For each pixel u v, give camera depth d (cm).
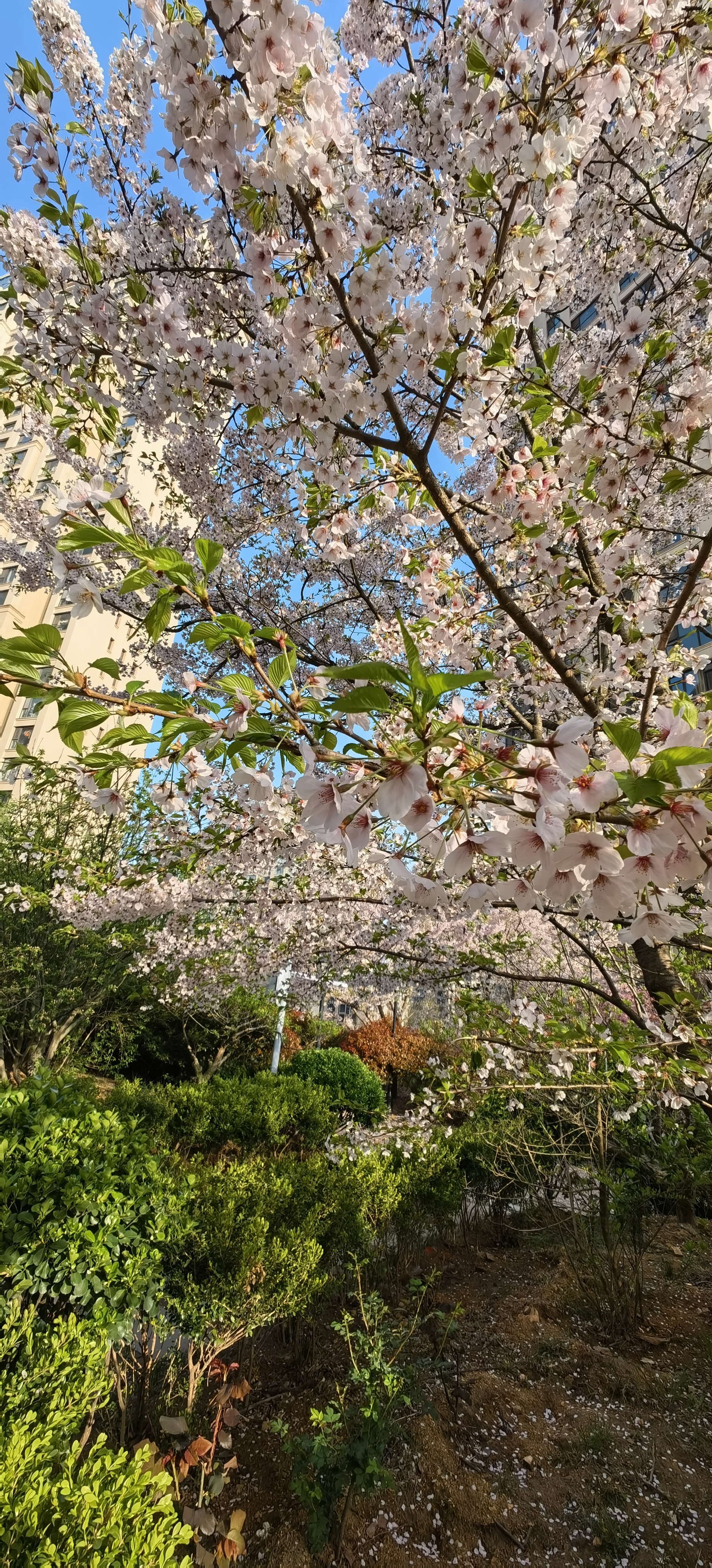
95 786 163
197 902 445
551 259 191
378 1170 437
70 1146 329
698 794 95
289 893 425
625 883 110
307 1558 251
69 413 270
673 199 388
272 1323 382
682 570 341
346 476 253
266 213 161
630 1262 467
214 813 346
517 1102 439
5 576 2372
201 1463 270
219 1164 441
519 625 235
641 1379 359
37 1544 151
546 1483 295
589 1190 523
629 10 152
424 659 345
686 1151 452
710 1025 278
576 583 295
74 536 104
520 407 226
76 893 508
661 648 260
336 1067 1048
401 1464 294
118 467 462
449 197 219
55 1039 1030
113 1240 298
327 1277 346
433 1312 392
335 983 660
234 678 113
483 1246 548
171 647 586
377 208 343
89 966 988
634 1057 291
